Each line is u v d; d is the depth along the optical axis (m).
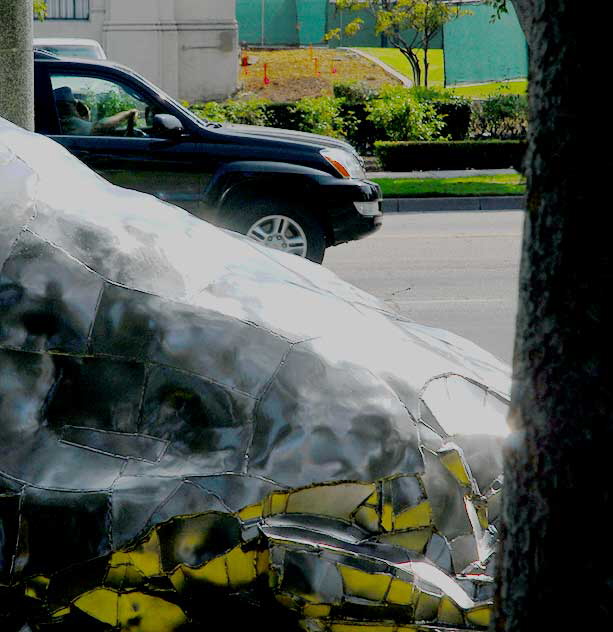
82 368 3.77
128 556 3.60
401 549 3.70
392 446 3.75
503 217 18.66
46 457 3.68
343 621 3.57
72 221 3.96
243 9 39.78
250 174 12.09
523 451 2.46
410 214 19.14
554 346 2.39
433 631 3.59
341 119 26.69
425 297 12.03
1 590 3.64
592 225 2.34
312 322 3.99
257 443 3.71
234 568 3.61
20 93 10.26
